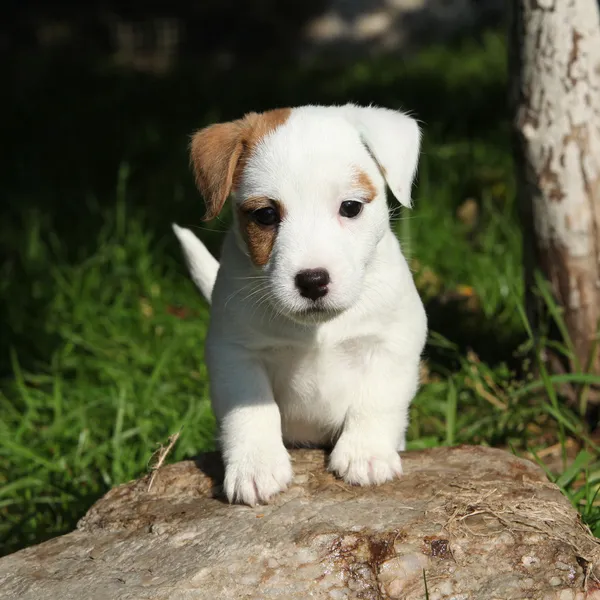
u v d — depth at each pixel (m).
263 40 3.60
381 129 0.80
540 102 0.98
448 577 0.70
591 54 0.97
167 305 1.22
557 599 0.70
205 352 0.82
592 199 0.98
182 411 1.03
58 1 3.50
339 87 2.57
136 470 0.95
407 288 0.81
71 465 0.98
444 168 1.57
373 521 0.73
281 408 0.83
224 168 0.79
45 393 1.09
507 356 1.08
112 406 1.04
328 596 0.70
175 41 3.53
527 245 1.02
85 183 1.75
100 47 3.47
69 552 0.75
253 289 0.78
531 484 0.77
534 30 0.97
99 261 1.29
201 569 0.71
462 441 0.98
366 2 3.95
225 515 0.75
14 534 0.92
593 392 1.00
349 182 0.77
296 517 0.74
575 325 1.00
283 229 0.77
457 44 3.37
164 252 1.35
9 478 0.99
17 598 0.71
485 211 1.40
